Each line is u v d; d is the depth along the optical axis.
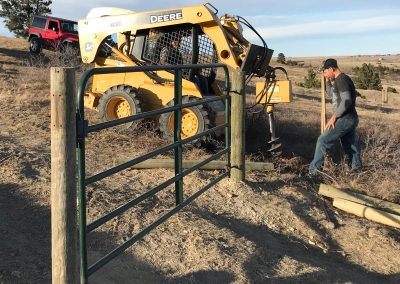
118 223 5.09
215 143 8.49
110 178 6.51
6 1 41.81
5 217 5.05
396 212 6.80
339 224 6.37
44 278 4.05
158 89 8.88
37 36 25.14
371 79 47.91
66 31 24.73
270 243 5.49
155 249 4.73
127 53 9.52
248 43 9.39
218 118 8.48
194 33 9.07
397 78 85.94
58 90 3.06
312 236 5.90
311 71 43.03
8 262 4.21
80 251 3.45
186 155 8.05
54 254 3.20
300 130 11.13
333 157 8.71
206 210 5.93
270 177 7.40
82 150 3.33
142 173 6.95
